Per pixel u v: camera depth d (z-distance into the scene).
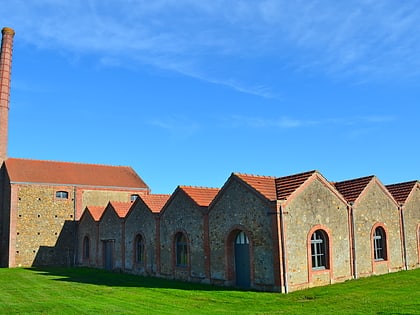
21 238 43.28
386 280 23.50
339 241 24.06
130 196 49.62
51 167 48.09
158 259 29.61
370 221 26.55
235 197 23.72
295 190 22.30
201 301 19.44
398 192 31.31
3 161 46.56
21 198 43.84
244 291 21.69
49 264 44.16
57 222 45.19
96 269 37.84
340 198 24.70
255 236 22.30
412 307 15.73
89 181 47.84
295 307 17.27
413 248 29.62
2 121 47.00
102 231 38.62
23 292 23.55
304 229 22.31
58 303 19.33
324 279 22.73
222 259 24.17
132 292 22.59
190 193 27.52
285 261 21.00
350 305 16.95
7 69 48.44
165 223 29.27
